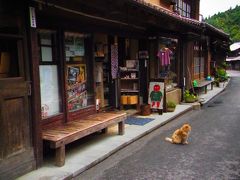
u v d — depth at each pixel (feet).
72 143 23.39
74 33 24.07
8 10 15.90
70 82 23.89
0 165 15.44
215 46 83.66
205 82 61.16
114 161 20.24
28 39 17.19
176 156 21.15
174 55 45.27
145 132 27.04
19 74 16.87
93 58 25.91
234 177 17.30
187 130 24.02
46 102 21.35
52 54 21.91
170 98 40.19
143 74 36.04
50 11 20.07
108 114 25.63
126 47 36.01
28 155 17.31
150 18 28.84
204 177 17.31
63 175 17.02
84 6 21.91
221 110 40.88
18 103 16.61
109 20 26.05
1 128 15.52
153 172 18.19
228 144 24.07
